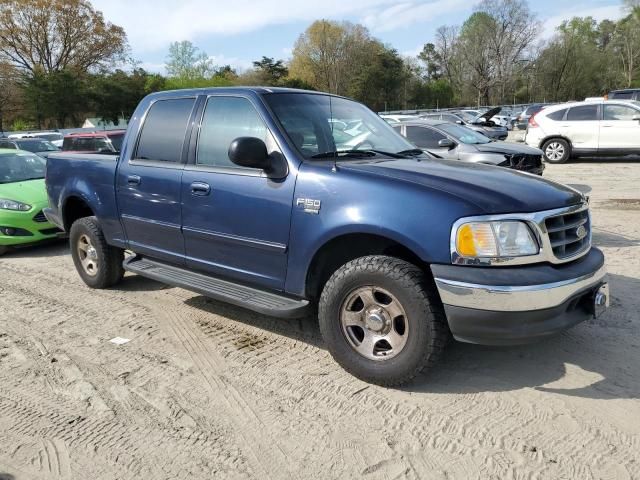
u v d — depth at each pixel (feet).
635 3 248.73
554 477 8.92
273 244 12.84
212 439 10.28
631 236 24.00
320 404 11.32
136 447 10.12
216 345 14.37
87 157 18.57
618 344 13.42
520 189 11.31
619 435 9.93
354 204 11.46
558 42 254.88
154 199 15.62
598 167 48.55
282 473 9.27
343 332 12.08
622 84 258.16
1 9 178.91
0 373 13.20
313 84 245.04
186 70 192.95
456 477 9.01
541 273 10.42
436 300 10.93
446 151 32.27
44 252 26.12
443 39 274.77
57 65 192.44
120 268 18.94
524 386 11.71
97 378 12.77
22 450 10.19
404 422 10.57
